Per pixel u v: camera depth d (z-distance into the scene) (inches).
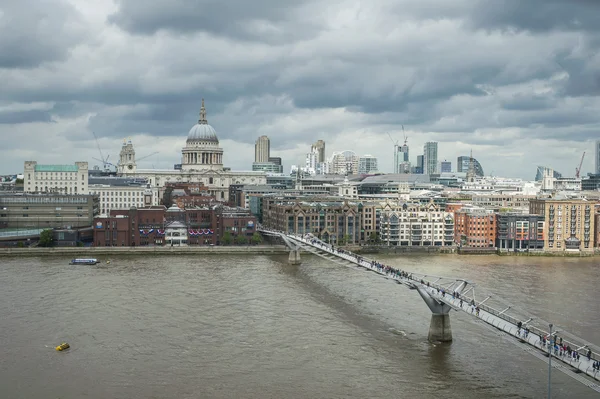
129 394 4800.7
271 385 4970.5
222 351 5743.1
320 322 6658.5
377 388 4911.4
